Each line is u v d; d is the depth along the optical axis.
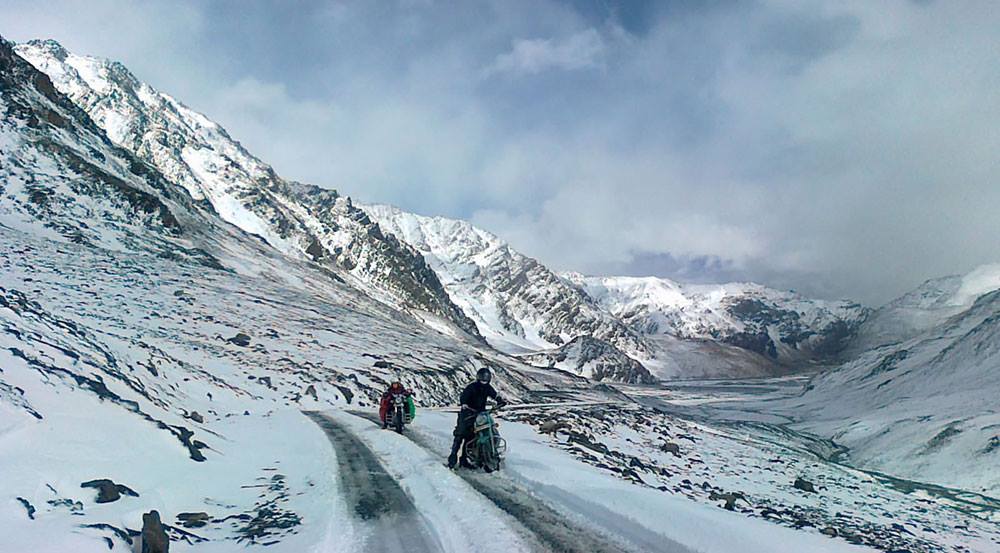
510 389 74.31
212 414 19.67
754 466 20.62
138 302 46.66
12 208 64.06
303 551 5.96
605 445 16.97
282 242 196.38
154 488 7.67
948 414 67.69
